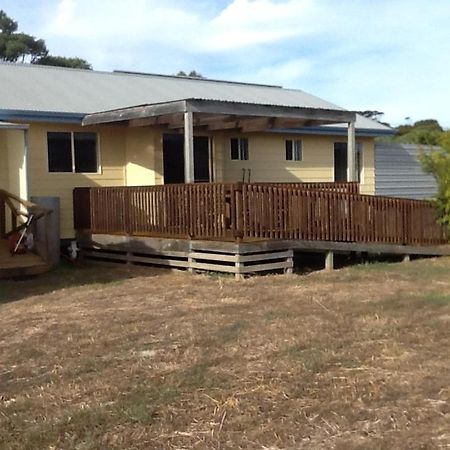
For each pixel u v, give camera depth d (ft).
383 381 16.99
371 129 64.95
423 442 13.25
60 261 44.86
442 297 29.01
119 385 17.21
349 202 41.01
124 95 53.62
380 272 38.45
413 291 31.19
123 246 43.04
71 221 47.93
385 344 20.68
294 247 38.14
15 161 43.50
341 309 26.61
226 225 36.17
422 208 45.85
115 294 31.83
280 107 44.24
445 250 47.09
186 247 38.68
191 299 29.96
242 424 14.46
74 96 50.83
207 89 62.54
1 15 173.37
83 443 13.69
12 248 39.68
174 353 20.24
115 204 43.52
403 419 14.46
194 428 14.34
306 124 51.75
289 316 25.39
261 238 36.63
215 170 54.49
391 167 71.00
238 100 60.95
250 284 33.81
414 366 18.24
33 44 173.17
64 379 17.94
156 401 15.89
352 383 16.92
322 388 16.61
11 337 23.13
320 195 39.42
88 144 48.96
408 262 43.62
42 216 39.58
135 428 14.38
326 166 64.54
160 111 40.96
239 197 35.73
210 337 22.09
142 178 49.90
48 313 27.32
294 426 14.30
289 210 37.86
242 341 21.48
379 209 42.80
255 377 17.60
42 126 46.32
